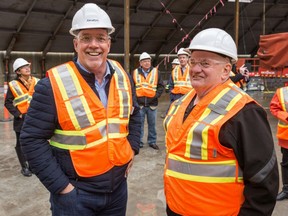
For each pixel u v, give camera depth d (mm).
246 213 1394
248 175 1359
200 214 1472
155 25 13180
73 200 1745
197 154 1453
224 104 1423
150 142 5430
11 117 8234
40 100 1687
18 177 4094
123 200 1979
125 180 2000
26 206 3256
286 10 14500
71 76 1745
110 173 1811
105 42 1774
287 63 6227
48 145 1741
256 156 1327
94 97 1761
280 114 3113
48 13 10633
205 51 1472
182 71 5664
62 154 1750
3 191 3641
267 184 1340
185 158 1507
